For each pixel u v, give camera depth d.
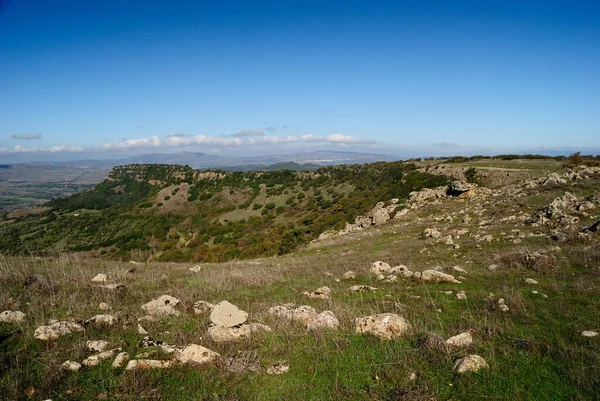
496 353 5.95
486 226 24.08
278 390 5.06
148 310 8.83
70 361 5.59
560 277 10.75
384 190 58.94
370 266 15.45
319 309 8.74
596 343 6.10
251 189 95.56
